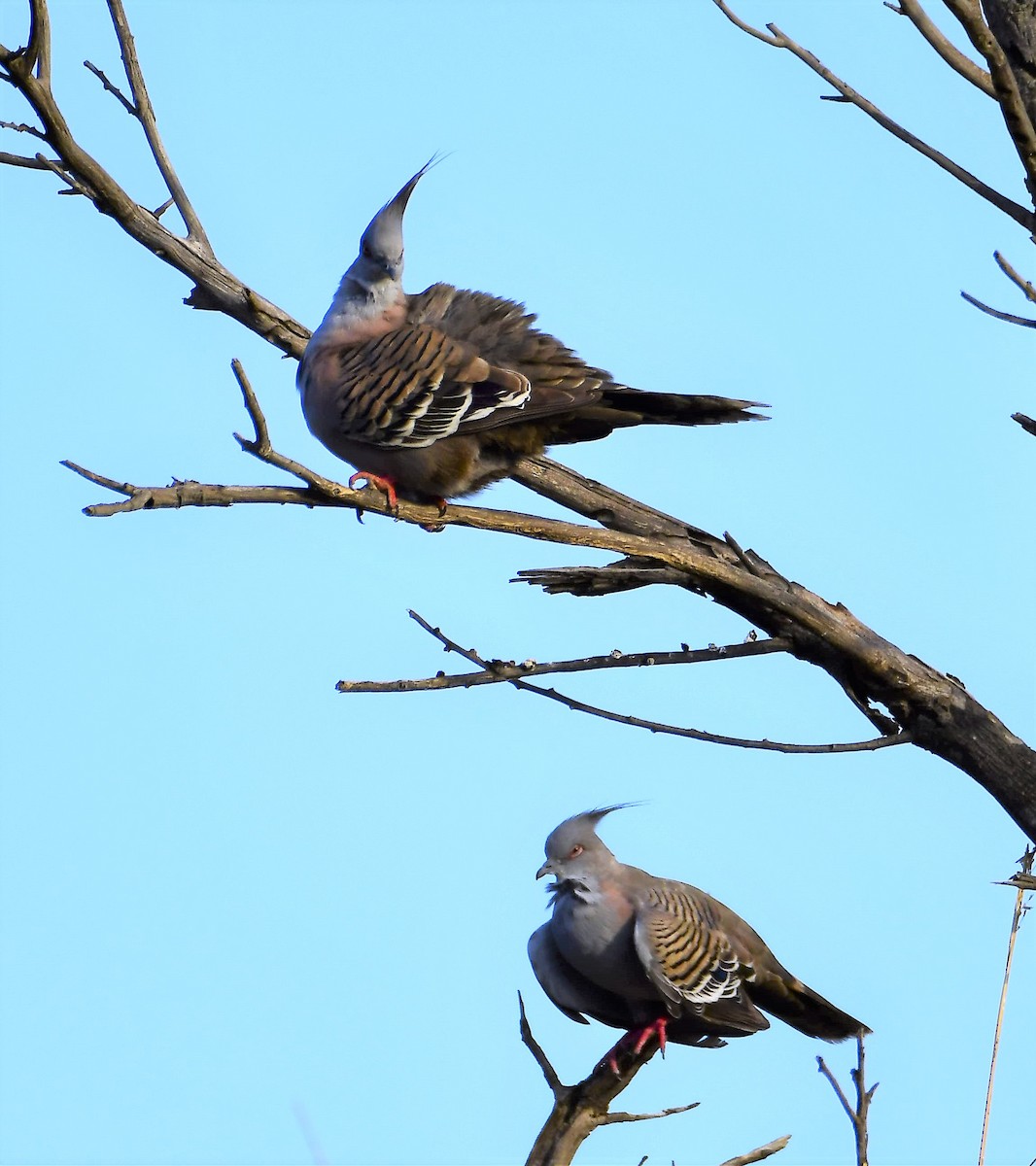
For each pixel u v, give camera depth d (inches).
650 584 414.3
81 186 429.4
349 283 443.5
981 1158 283.3
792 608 391.5
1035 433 309.0
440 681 370.9
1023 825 378.6
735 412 420.8
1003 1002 297.7
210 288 469.1
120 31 469.4
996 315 297.3
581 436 444.8
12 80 393.7
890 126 313.0
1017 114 287.0
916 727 390.9
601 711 375.2
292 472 309.3
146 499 288.2
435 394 417.1
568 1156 302.5
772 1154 296.2
